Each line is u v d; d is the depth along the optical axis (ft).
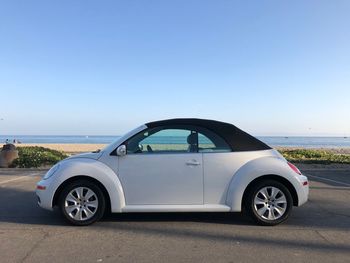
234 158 21.67
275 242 18.48
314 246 17.89
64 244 18.11
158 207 21.18
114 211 21.16
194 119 22.38
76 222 21.15
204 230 20.54
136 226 21.30
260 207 21.47
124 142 21.75
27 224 21.79
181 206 21.27
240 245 18.01
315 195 31.53
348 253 16.93
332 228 21.06
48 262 15.78
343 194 32.04
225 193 21.48
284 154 77.36
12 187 35.73
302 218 23.35
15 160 57.47
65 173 21.11
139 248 17.54
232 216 23.59
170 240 18.78
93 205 21.30
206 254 16.75
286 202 21.44
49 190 21.11
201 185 21.39
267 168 21.35
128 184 21.22
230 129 22.33
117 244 18.12
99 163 21.36
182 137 21.97
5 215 24.02
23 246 17.80
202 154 21.62
